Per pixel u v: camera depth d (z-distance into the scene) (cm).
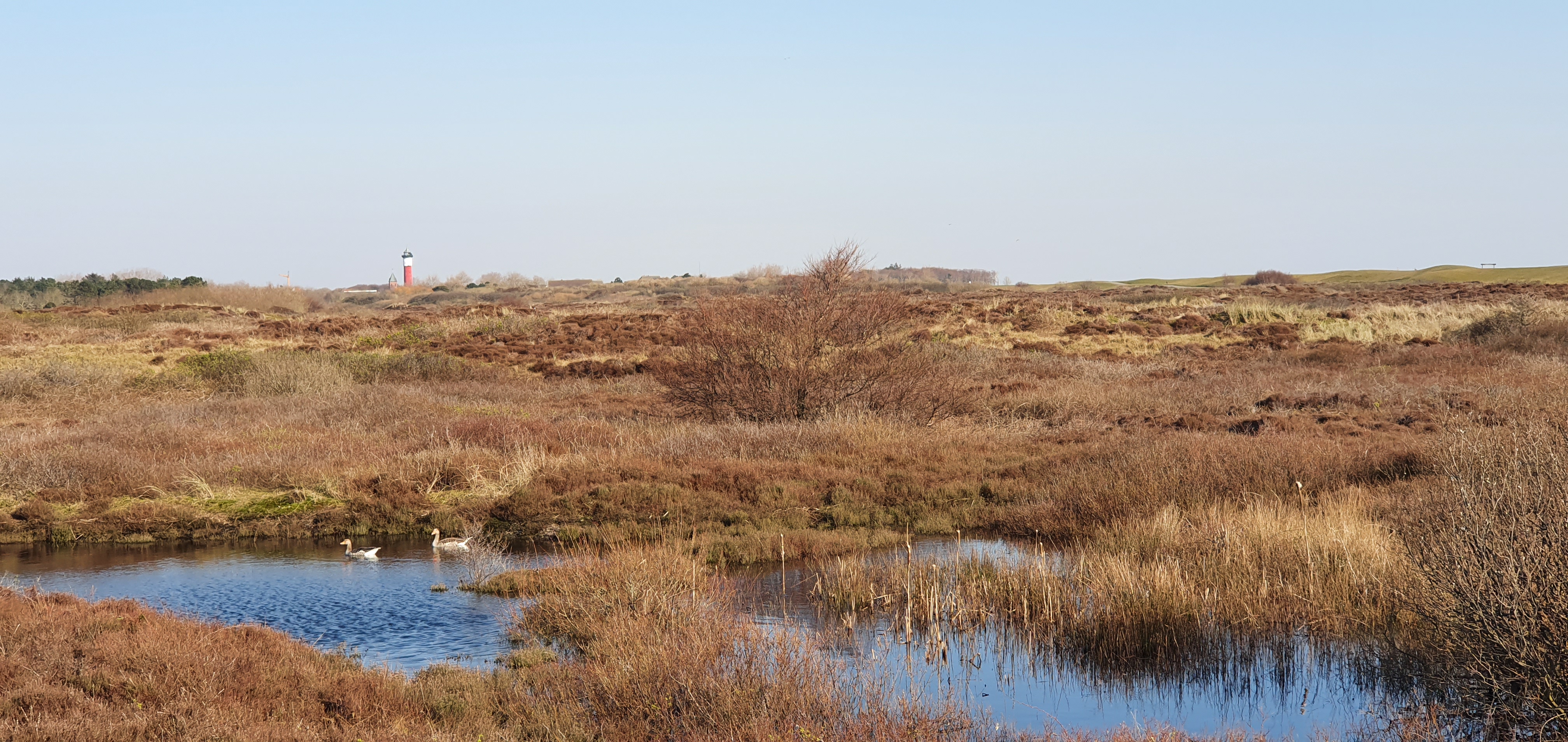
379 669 807
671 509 1456
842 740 631
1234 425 1945
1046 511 1380
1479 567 648
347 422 2158
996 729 700
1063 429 1991
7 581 1164
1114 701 783
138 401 2667
